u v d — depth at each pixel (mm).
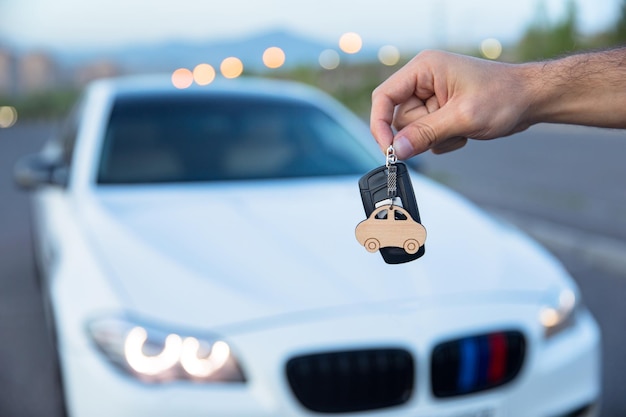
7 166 11945
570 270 5137
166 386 2107
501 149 12500
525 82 1241
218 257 2408
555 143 13047
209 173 3283
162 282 2305
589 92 1239
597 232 5922
